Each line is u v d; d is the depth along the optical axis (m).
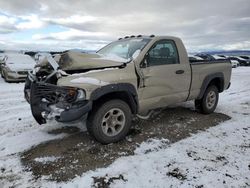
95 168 3.04
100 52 4.90
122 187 2.66
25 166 3.08
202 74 4.96
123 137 3.86
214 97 5.42
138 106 3.97
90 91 3.30
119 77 3.59
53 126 4.50
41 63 4.07
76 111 3.25
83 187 2.66
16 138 3.95
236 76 14.48
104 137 3.63
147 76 3.94
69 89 3.25
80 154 3.39
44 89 3.60
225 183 2.73
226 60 5.70
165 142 3.81
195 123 4.71
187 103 6.21
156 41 4.19
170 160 3.25
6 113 5.52
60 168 3.03
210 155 3.39
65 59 3.74
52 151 3.48
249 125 4.64
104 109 3.55
